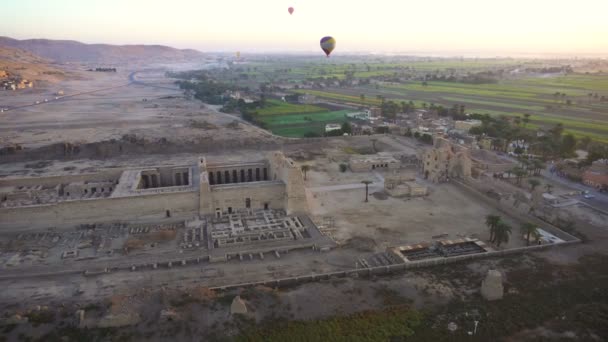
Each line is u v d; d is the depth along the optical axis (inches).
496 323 2117.4
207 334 1991.9
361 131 7421.3
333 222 3619.6
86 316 2126.0
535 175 4982.8
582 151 6097.4
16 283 2588.6
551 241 3203.7
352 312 2193.7
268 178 4510.3
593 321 2135.8
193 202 3654.0
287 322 2091.5
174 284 2613.2
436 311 2220.7
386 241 3270.2
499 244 3115.2
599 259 2844.5
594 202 4089.6
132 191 3614.7
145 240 3184.1
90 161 5679.1
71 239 3198.8
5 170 5241.1
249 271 2795.3
